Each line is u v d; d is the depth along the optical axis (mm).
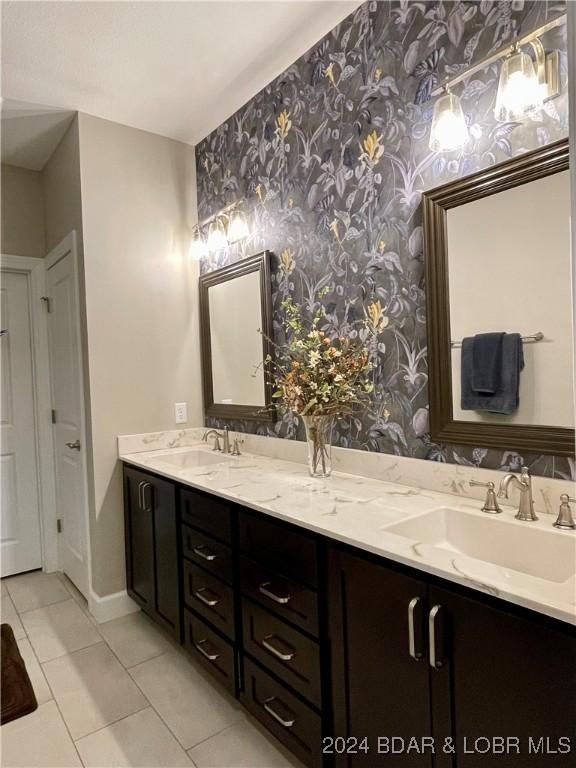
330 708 1364
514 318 1450
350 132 1948
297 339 2201
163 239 2828
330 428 1963
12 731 1731
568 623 858
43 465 3193
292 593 1468
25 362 3182
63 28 1893
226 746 1655
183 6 1812
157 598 2289
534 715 910
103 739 1691
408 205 1739
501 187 1460
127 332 2676
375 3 1822
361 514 1455
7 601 2768
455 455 1634
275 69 2246
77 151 2523
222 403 2799
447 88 1504
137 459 2516
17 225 3096
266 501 1618
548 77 1341
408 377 1767
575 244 646
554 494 1358
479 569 1035
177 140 2902
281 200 2320
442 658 1062
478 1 1504
